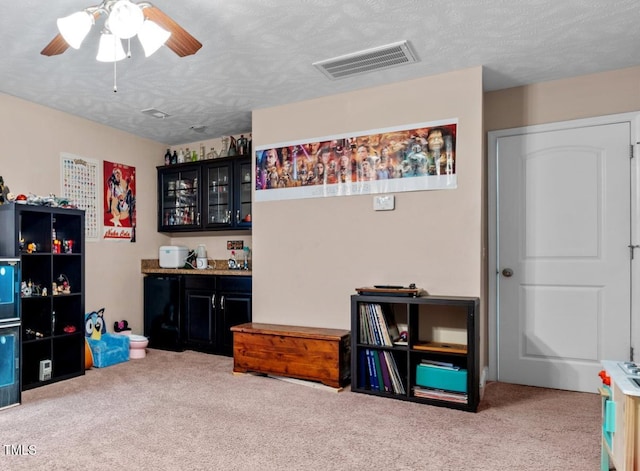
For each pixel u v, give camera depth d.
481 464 2.05
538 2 2.22
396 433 2.40
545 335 3.29
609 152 3.12
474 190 3.06
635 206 3.04
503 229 3.44
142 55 2.81
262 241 3.91
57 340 3.67
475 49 2.76
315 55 2.84
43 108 3.80
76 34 1.88
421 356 3.15
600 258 3.14
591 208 3.17
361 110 3.47
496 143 3.48
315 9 2.28
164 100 3.68
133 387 3.23
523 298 3.37
